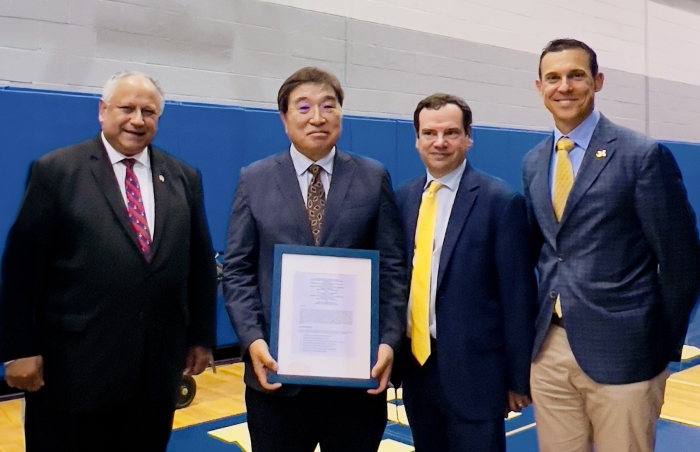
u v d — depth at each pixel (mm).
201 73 4141
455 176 1756
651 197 1580
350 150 4387
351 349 1591
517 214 1696
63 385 1618
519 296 1676
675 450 2797
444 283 1695
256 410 1626
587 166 1662
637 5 6285
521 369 1690
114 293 1622
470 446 1682
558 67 1670
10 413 3191
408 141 4688
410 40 4980
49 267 1648
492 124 5469
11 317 1579
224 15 4207
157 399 1711
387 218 1704
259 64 4355
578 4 5867
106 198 1653
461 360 1672
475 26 5309
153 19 3953
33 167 1645
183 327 1776
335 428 1664
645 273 1662
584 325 1644
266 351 1554
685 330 1672
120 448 1767
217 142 3871
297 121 1606
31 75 3602
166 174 1788
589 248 1648
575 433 1735
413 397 1779
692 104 6906
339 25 4652
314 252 1604
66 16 3682
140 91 1676
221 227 3889
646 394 1628
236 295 1625
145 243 1690
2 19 3508
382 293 1665
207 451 2756
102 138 1732
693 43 6848
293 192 1646
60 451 1654
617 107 6164
